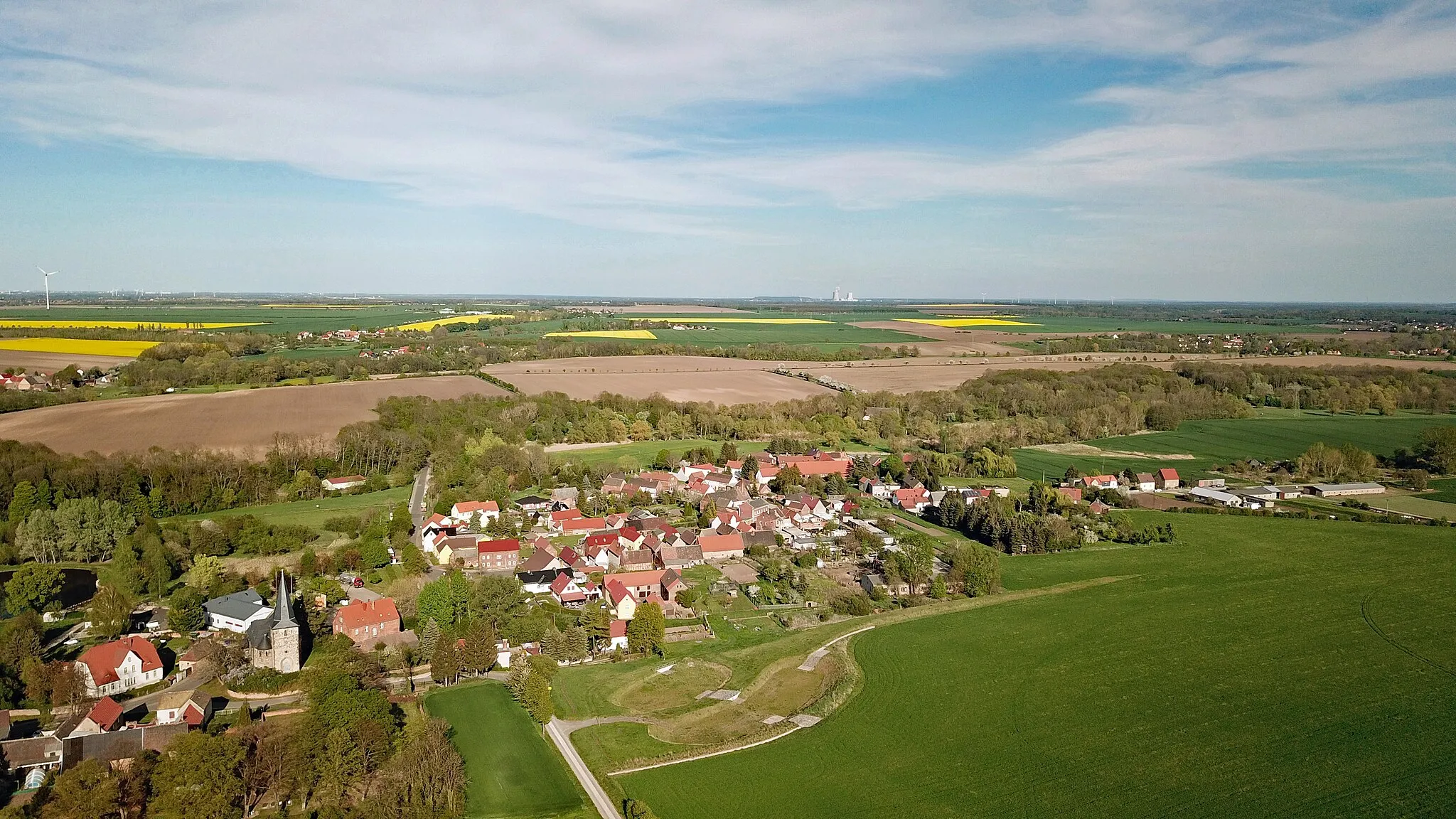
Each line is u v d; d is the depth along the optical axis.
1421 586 146.25
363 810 79.69
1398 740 94.31
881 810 80.69
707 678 111.38
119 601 120.94
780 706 103.06
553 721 99.25
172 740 85.25
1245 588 145.88
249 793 82.19
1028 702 103.56
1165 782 85.75
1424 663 114.62
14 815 75.81
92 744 85.06
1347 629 127.06
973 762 89.50
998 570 150.12
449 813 79.12
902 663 115.19
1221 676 111.00
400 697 105.06
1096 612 134.75
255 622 112.19
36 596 124.25
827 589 145.75
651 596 141.25
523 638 120.44
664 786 85.00
